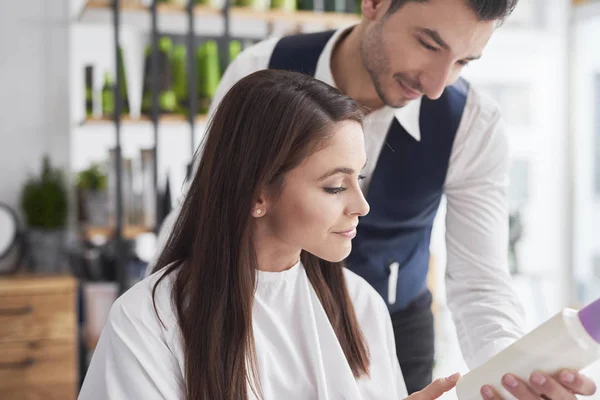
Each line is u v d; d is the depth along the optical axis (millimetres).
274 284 1195
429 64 1327
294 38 1641
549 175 4082
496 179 1624
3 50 3254
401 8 1323
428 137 1596
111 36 3322
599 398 1647
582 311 973
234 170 1099
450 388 1124
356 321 1293
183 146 3359
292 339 1211
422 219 1690
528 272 4055
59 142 3320
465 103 1590
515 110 4035
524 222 4047
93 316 3092
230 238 1112
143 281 1153
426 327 1803
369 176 1617
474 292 1582
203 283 1116
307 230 1102
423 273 1769
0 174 3289
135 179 3180
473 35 1277
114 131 3291
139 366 1076
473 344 1535
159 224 3168
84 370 3137
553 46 4047
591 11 3893
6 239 3170
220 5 3256
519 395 995
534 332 997
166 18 3250
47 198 3170
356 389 1214
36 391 2939
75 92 3314
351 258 1661
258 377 1138
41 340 2939
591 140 3994
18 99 3279
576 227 4055
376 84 1430
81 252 3240
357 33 1513
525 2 4027
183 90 3229
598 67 3920
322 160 1083
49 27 3285
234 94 1121
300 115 1078
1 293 2891
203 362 1096
